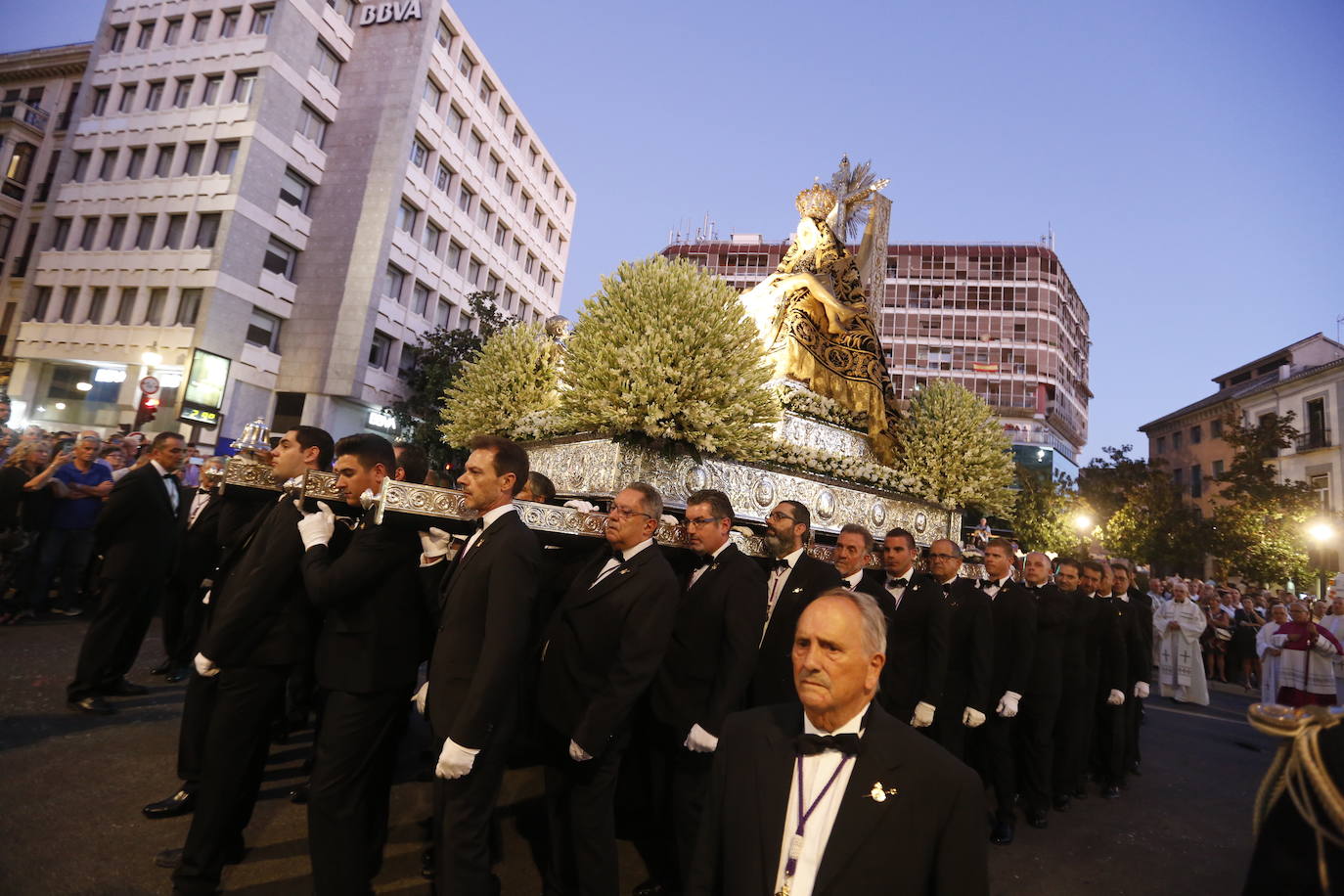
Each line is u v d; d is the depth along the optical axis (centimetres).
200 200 2598
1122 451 2770
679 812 328
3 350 2816
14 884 294
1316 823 129
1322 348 3425
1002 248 5341
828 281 691
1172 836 512
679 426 426
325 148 2892
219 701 307
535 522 342
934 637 441
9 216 2988
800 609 392
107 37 2911
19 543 773
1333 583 2414
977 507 641
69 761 426
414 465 396
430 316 3180
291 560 313
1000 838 471
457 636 284
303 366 2727
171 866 322
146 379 1446
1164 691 1228
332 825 276
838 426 613
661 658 306
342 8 2931
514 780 477
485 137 3444
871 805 166
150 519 545
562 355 597
